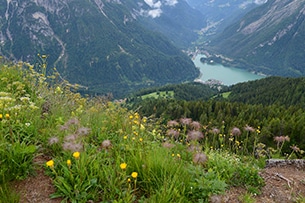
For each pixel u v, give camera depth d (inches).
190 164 189.5
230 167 199.8
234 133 266.5
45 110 251.3
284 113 2341.3
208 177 175.9
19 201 140.1
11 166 151.1
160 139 241.6
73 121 188.1
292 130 1409.9
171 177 164.1
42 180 156.1
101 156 175.8
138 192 158.9
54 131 191.8
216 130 253.9
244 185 189.9
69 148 155.3
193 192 161.0
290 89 4505.4
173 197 146.9
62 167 156.7
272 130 1471.5
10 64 339.0
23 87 265.6
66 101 277.4
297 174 237.1
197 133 205.5
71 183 148.3
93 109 256.5
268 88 4926.2
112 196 146.3
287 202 184.2
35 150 166.9
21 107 200.5
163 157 179.3
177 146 222.1
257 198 181.9
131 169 166.2
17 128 181.5
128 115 265.7
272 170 242.1
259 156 272.4
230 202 168.7
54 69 313.9
